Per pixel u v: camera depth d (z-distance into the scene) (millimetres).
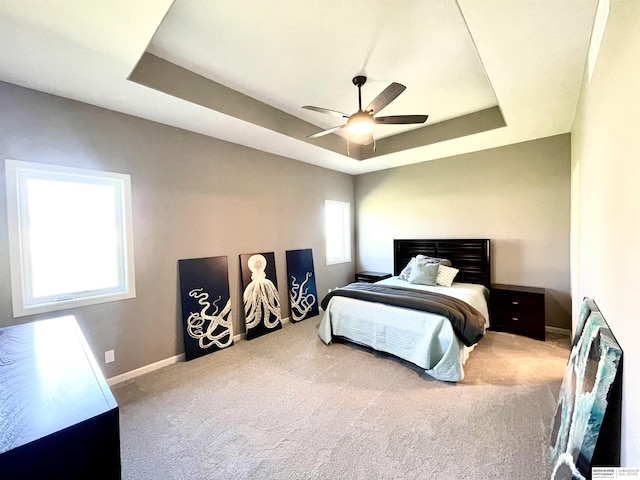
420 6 1783
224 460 1667
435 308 2658
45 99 2264
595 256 1701
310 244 4715
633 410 925
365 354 3090
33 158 2201
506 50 1860
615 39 1149
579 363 1559
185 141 3131
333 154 4180
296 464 1629
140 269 2779
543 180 3662
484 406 2119
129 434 1890
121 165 2658
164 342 2939
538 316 3379
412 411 2084
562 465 1303
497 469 1558
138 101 2453
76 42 1704
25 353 1278
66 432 764
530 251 3783
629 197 1010
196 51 2225
